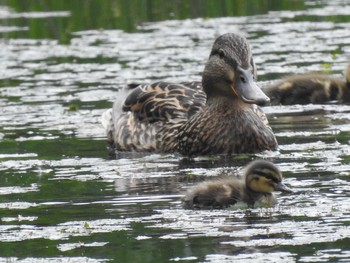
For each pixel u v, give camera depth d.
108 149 16.03
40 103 19.06
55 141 16.31
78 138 16.56
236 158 15.16
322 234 10.95
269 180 12.45
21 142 16.23
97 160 15.10
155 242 10.90
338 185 12.88
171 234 11.16
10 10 28.91
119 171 14.34
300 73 20.78
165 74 21.14
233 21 26.72
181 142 15.62
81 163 14.89
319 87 19.30
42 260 10.45
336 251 10.38
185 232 11.23
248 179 12.49
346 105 18.83
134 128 16.22
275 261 10.15
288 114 18.16
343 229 11.09
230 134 15.35
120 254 10.53
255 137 15.34
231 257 10.32
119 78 21.03
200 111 15.62
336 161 14.23
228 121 15.40
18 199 12.84
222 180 12.73
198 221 11.66
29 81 21.16
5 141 16.33
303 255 10.29
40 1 29.44
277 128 16.86
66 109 18.47
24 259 10.50
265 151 15.36
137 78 20.89
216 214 11.98
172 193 12.94
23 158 15.18
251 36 24.72
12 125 17.44
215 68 15.61
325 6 28.19
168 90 16.55
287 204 12.18
